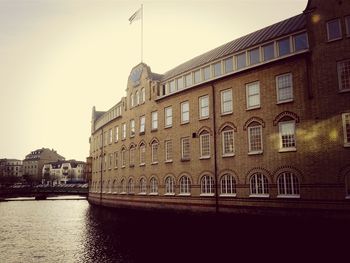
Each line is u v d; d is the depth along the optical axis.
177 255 15.99
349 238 18.95
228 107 27.08
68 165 150.38
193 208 28.80
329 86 20.83
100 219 32.09
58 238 21.89
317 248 17.38
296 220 21.48
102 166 51.59
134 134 39.72
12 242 20.66
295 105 22.44
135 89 40.34
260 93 24.66
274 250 16.86
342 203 19.56
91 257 16.05
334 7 21.11
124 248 17.86
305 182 21.33
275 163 23.11
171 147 32.53
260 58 25.06
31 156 164.50
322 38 21.41
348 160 19.59
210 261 14.76
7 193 75.88
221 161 26.81
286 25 25.53
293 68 22.83
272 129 23.59
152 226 26.11
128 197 39.94
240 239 20.00
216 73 28.62
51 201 68.12
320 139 20.91
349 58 20.23
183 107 31.61
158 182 33.69
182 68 34.47
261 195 23.73
